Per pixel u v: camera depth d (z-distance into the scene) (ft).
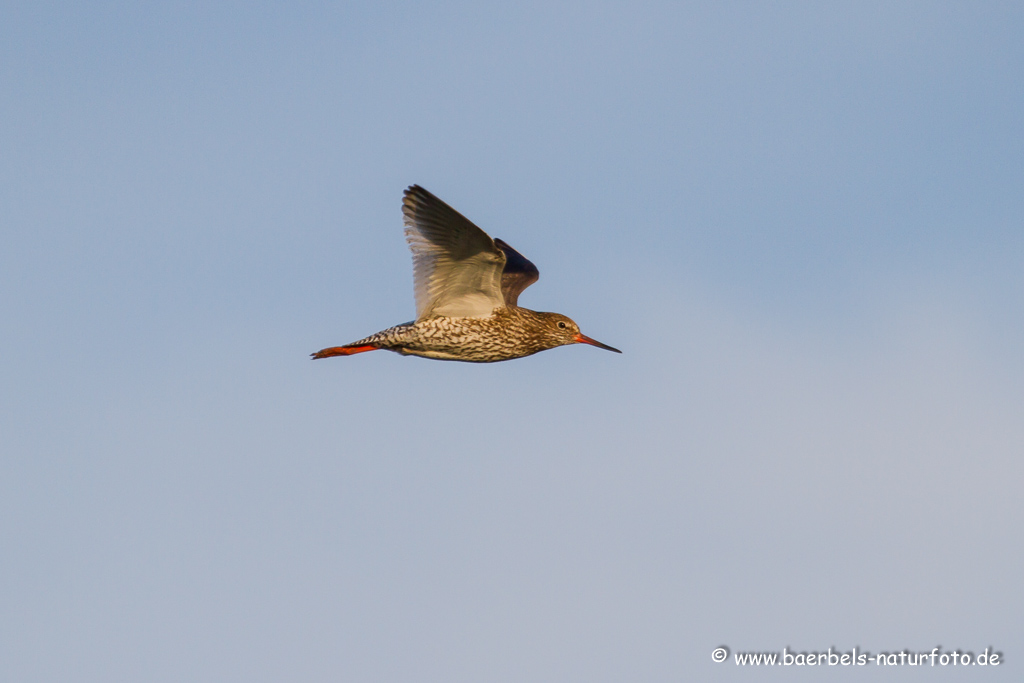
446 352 60.39
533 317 62.64
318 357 60.23
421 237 55.93
